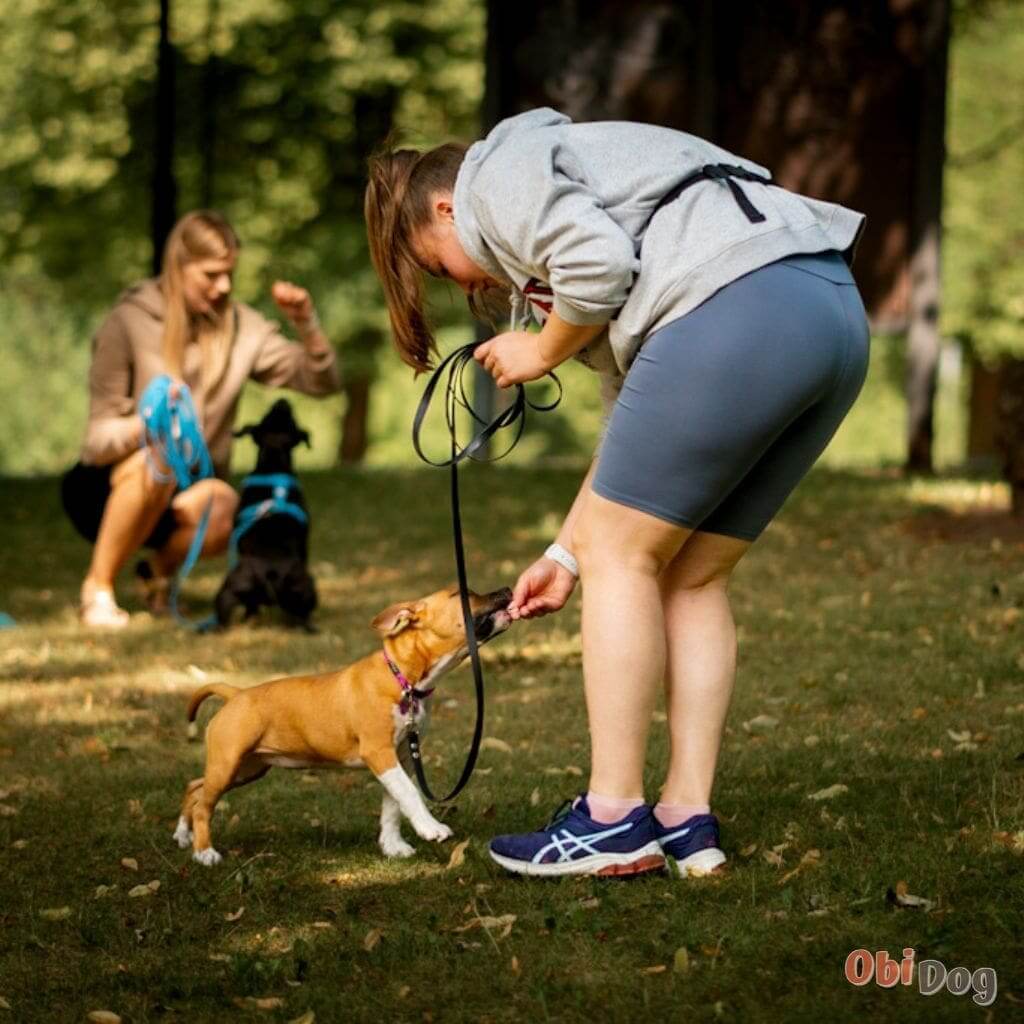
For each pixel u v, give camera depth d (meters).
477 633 5.09
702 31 15.62
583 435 41.31
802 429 4.46
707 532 4.63
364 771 6.40
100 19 27.28
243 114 27.19
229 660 8.60
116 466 9.62
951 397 46.09
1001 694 7.06
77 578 11.43
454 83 27.30
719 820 5.26
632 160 4.29
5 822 5.75
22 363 35.75
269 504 9.45
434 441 40.88
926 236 15.73
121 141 27.77
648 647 4.46
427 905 4.59
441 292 29.53
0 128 28.73
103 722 7.39
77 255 29.77
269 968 4.08
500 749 6.62
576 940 4.16
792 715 6.96
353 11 26.78
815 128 15.72
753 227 4.18
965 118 34.94
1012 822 4.94
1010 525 11.83
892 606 9.24
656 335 4.22
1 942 4.46
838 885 4.46
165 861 5.20
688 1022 3.65
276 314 29.64
